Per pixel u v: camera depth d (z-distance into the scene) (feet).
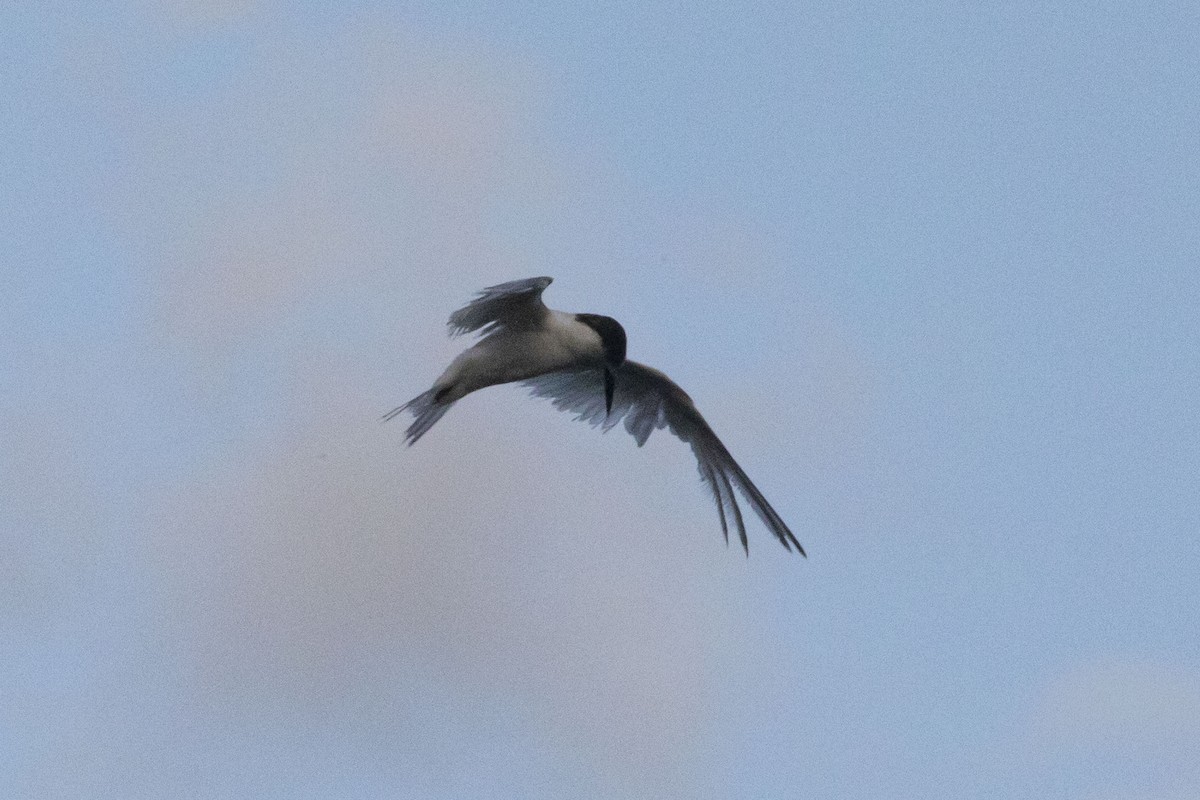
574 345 50.60
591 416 56.65
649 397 55.83
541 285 44.73
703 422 55.47
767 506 55.36
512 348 50.08
